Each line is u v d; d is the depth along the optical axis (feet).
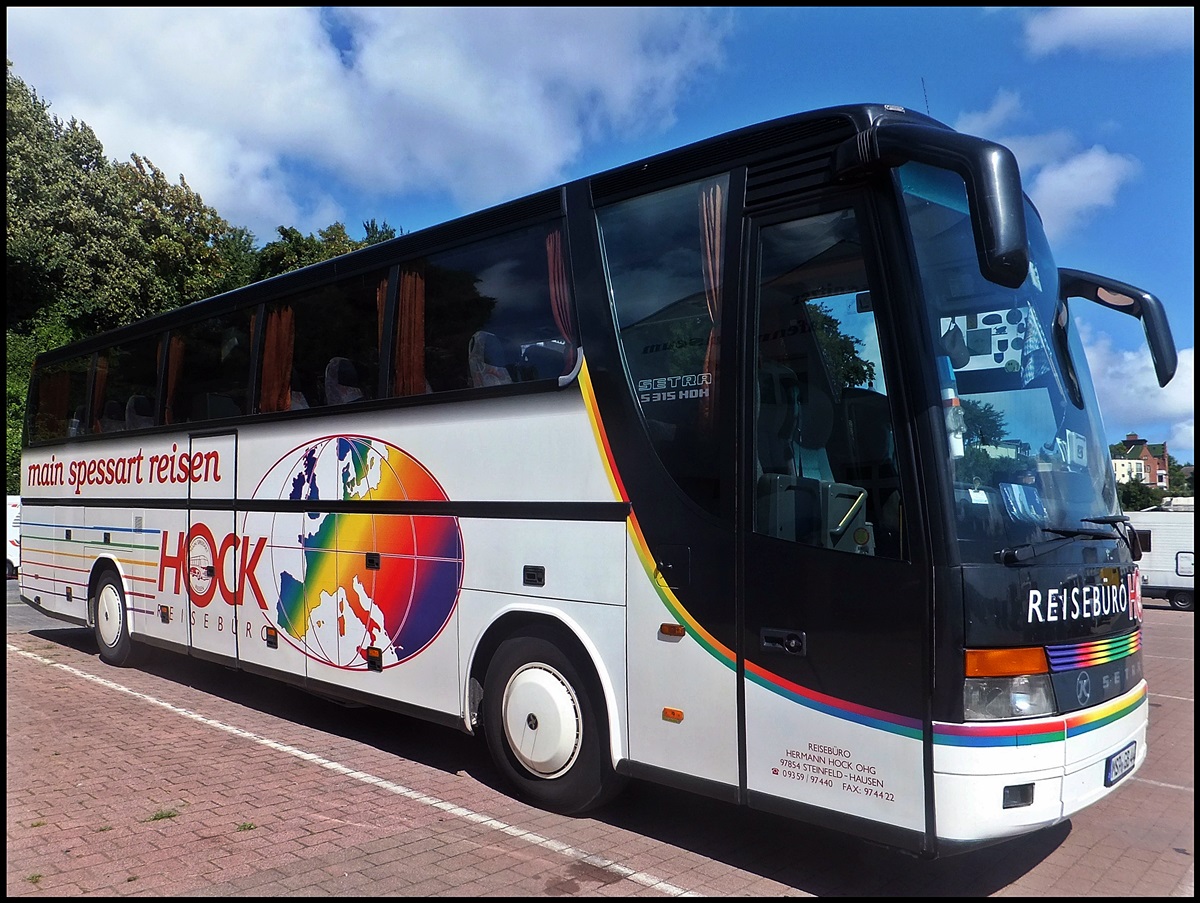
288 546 23.50
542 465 17.06
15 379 91.81
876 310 12.79
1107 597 13.57
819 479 13.21
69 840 15.65
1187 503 105.19
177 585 28.37
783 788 13.25
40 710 26.00
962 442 12.53
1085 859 15.16
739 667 13.82
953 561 11.85
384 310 21.20
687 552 14.61
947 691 11.68
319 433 22.72
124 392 32.48
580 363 16.55
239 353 26.32
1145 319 16.25
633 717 15.26
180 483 28.40
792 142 14.06
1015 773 11.64
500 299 18.45
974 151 11.38
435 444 19.36
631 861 14.69
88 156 111.55
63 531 36.04
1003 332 13.99
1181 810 17.98
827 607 12.88
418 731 23.72
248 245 152.56
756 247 14.29
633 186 16.28
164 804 17.54
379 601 20.59
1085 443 15.11
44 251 99.09
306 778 19.29
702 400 14.76
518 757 17.29
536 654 17.04
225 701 27.40
